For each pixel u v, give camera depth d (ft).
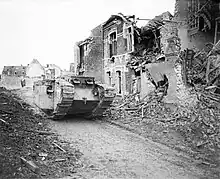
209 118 42.09
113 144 38.01
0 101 53.98
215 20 62.13
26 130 39.11
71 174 26.71
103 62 95.55
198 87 50.39
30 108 55.26
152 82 63.26
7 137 33.40
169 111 52.75
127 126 48.01
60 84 46.32
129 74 79.30
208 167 29.81
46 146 33.91
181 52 54.13
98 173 27.40
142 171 28.43
